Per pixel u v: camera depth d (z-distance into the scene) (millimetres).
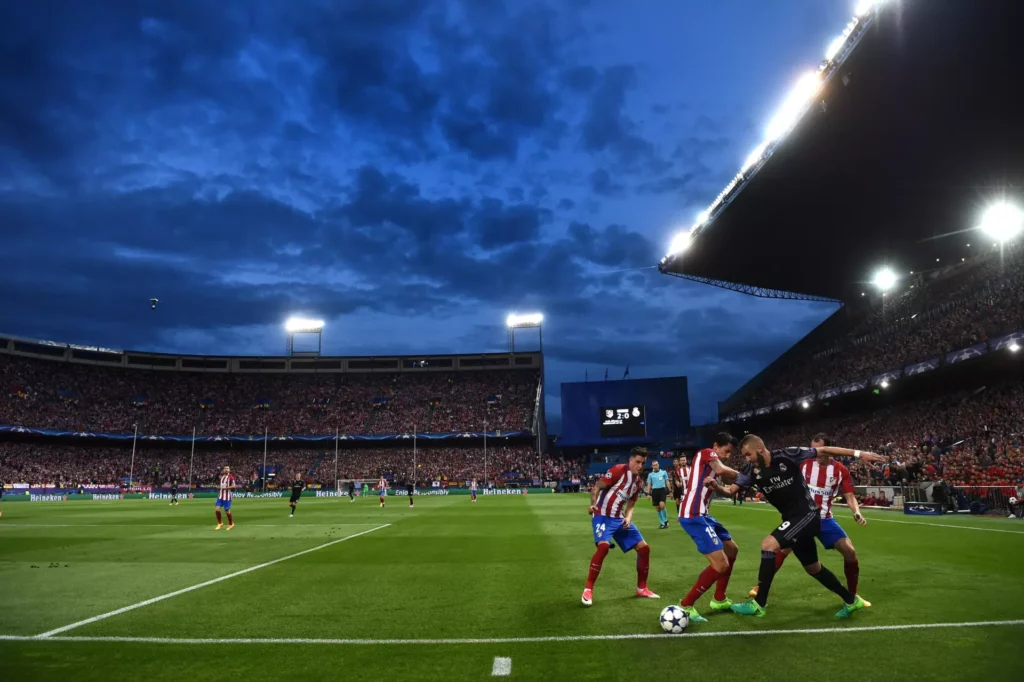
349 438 70500
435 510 31516
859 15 24203
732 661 5633
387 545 15422
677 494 19266
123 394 73625
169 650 6250
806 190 35562
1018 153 31406
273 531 19812
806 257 46562
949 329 39500
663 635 6520
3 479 58844
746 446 7340
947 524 18484
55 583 10180
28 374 69188
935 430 37781
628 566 11266
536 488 60188
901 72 25984
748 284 52969
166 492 58375
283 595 9000
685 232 43656
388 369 82438
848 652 5824
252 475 68812
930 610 7355
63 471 63219
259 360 81250
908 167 33125
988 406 35094
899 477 31188
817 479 7789
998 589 8539
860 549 12805
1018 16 22812
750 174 34688
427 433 72188
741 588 8883
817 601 7949
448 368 82500
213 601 8617
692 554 12781
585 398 71750
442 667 5629
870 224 40344
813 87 27812
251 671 5590
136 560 13000
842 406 50781
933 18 23125
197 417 73938
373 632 6863
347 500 47750
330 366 83062
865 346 48906
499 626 7043
